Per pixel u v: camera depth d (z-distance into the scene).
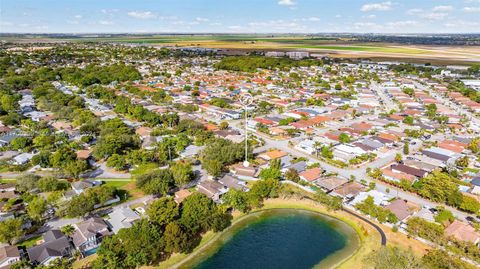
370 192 121.56
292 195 122.88
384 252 83.50
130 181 132.38
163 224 97.56
